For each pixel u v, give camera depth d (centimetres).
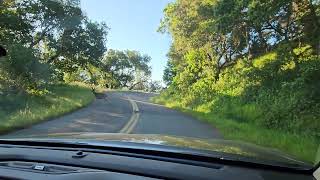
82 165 221
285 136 1875
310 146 1557
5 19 4106
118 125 2084
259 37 3725
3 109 2491
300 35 2862
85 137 276
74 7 4953
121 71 13312
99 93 5944
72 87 5541
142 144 242
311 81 2305
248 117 2889
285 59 2869
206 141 289
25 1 4591
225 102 3516
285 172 221
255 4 2542
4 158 242
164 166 214
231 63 4534
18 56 3247
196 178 203
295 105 2227
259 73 3022
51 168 221
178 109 3853
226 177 204
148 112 3034
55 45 4978
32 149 249
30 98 3169
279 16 2812
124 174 210
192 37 4844
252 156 237
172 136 307
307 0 2652
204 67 4744
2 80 3222
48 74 3581
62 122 2136
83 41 5222
